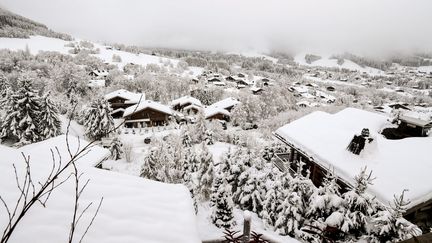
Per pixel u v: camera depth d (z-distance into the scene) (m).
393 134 17.55
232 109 56.53
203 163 18.23
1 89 47.91
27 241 3.61
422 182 10.59
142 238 4.07
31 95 31.38
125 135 42.69
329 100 85.38
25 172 5.21
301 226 11.30
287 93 65.69
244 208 15.20
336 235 9.23
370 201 9.19
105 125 37.19
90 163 11.09
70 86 62.25
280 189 12.50
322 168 13.52
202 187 18.22
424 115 18.28
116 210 4.52
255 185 14.67
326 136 15.70
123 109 52.06
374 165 12.13
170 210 4.79
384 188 10.40
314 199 10.61
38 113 32.34
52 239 3.71
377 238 8.55
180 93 77.62
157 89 71.69
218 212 13.31
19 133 30.97
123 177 5.54
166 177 22.03
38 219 4.00
